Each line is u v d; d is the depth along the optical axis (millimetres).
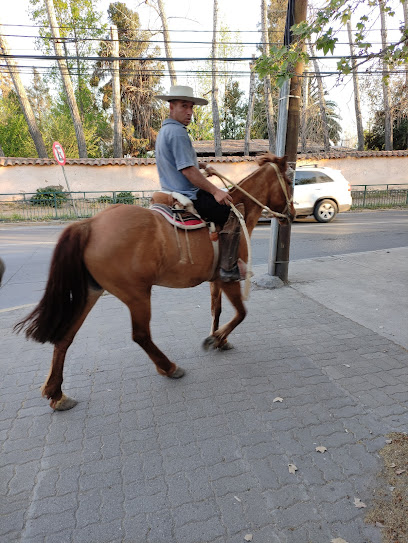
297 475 2578
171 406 3367
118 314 5582
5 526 2242
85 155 24406
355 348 4391
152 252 3113
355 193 20609
